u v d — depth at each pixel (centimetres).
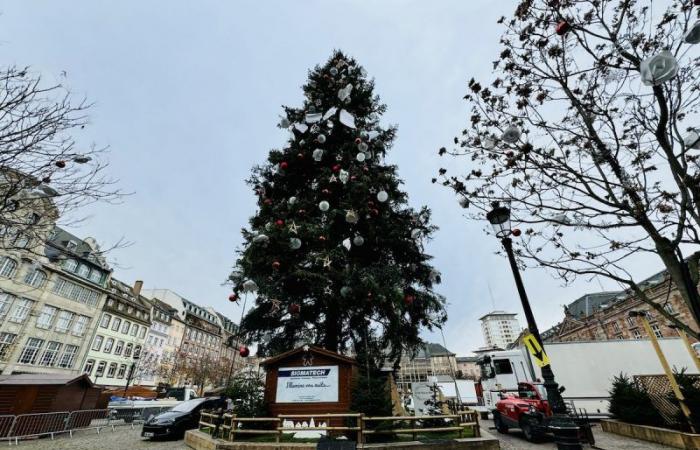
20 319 3575
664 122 453
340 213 1265
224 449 880
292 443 858
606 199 529
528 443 1071
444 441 857
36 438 1384
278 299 1195
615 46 486
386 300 1167
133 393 3575
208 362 6581
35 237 496
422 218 1500
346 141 1533
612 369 1428
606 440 1087
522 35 552
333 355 1070
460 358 10712
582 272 525
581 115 538
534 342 530
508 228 573
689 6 445
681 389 1050
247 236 1358
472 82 590
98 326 4650
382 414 968
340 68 1544
